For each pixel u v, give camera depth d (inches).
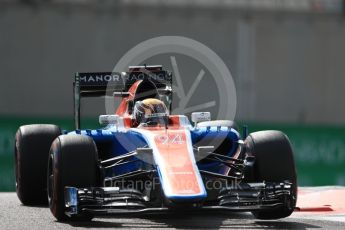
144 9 5054.1
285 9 5255.9
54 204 1165.7
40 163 1421.0
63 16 4936.0
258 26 5162.4
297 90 5182.1
